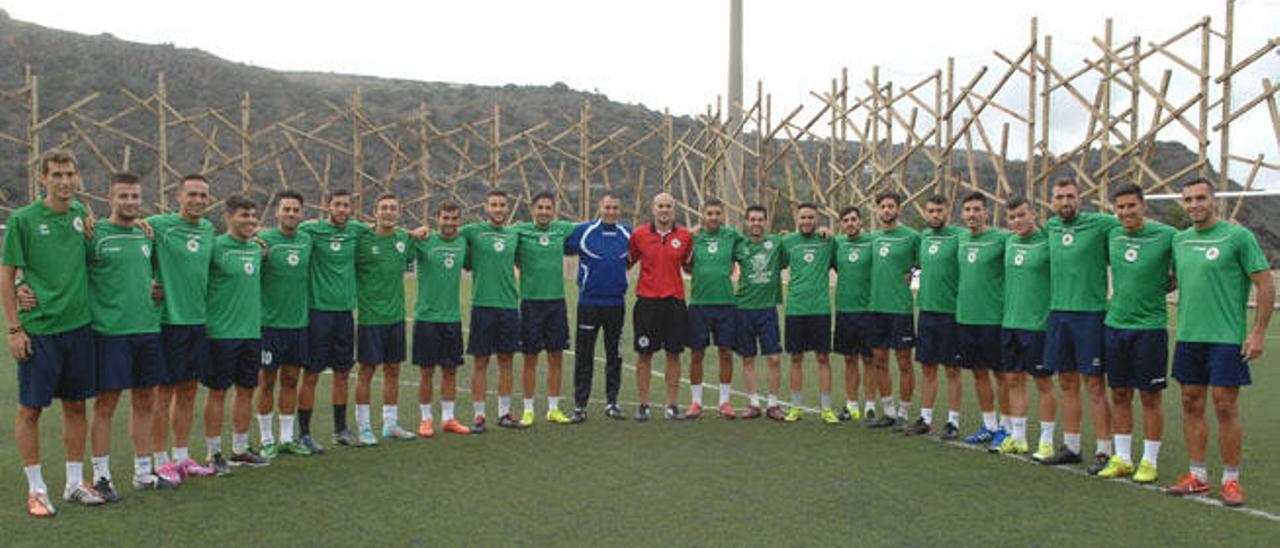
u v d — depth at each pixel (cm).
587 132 3481
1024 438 695
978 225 721
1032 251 675
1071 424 660
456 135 6450
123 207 541
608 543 470
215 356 613
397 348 732
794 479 603
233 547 464
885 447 707
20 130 5144
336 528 496
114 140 5288
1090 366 638
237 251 619
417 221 3762
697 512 526
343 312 702
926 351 754
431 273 748
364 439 714
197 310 594
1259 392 972
